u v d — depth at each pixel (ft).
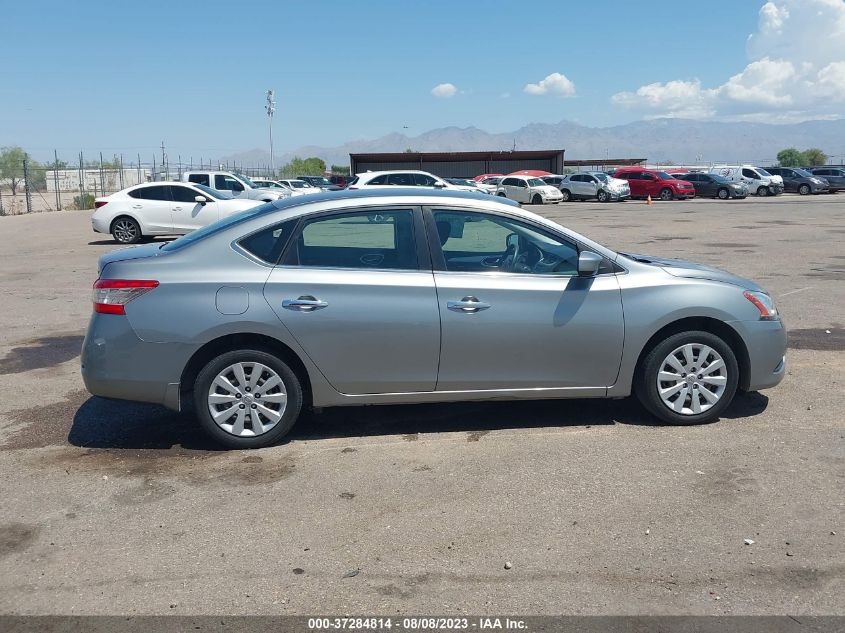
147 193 67.72
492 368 17.75
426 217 17.80
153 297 17.07
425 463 16.70
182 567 12.62
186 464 16.92
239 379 17.42
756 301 18.61
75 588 12.05
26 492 15.58
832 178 159.63
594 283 17.94
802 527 13.60
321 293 17.20
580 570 12.32
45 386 23.08
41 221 102.68
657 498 14.80
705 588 11.78
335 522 14.07
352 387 17.57
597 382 18.21
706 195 143.02
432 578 12.17
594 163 280.72
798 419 19.10
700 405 18.66
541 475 15.94
